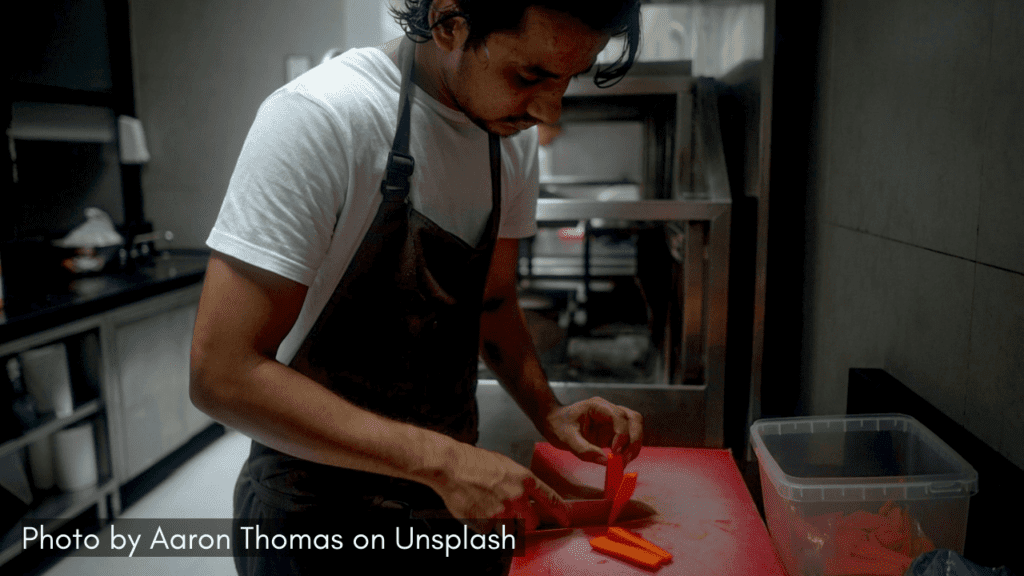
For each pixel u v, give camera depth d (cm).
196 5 376
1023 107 84
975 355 95
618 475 96
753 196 155
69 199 346
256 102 379
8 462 246
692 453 119
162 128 387
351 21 380
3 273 298
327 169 72
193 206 391
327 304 83
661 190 197
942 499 79
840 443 102
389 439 70
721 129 181
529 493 79
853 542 79
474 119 74
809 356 163
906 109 116
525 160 100
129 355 285
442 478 71
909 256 114
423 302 86
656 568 82
